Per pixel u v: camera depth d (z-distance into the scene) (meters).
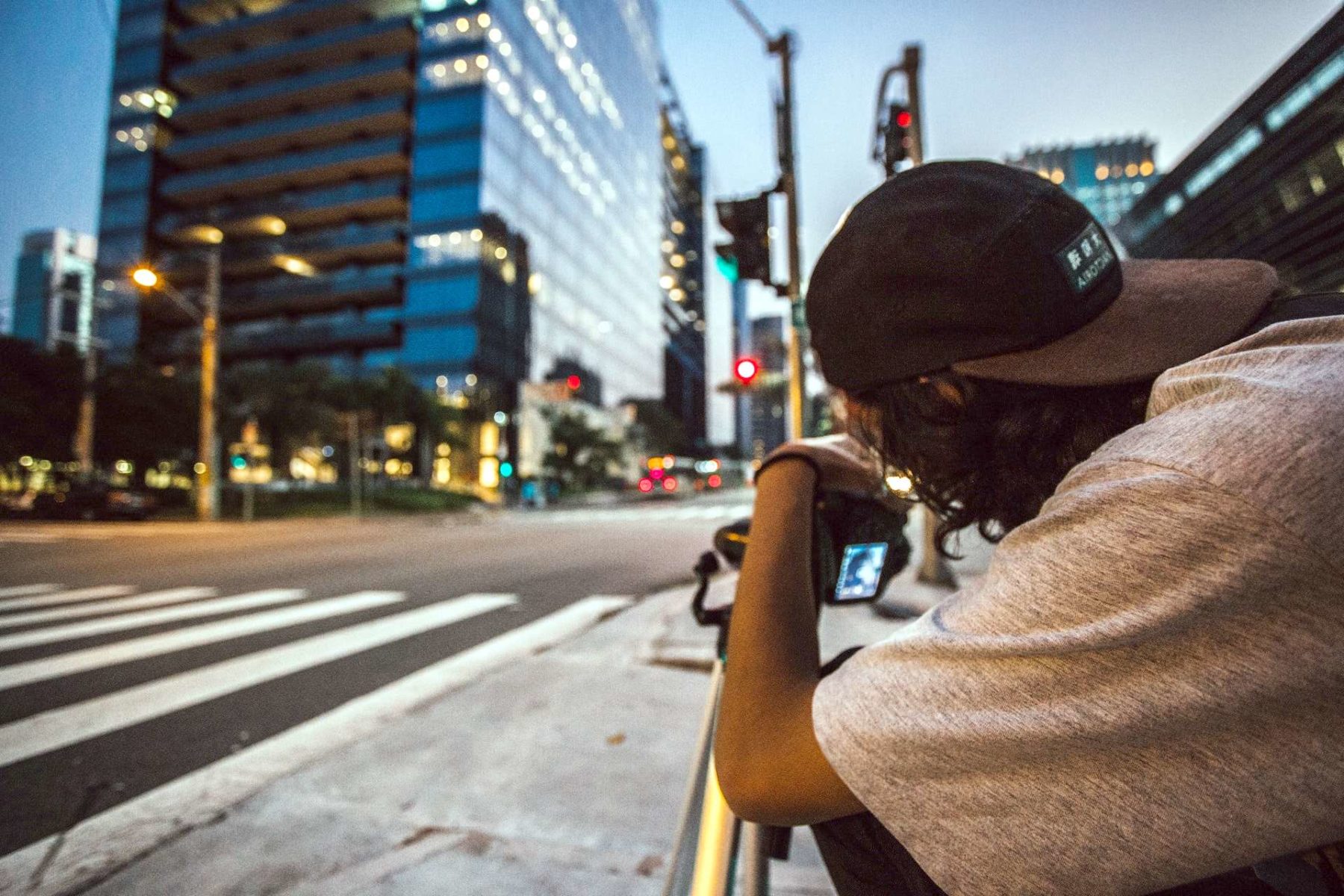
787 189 5.57
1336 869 0.44
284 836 2.07
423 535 16.98
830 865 0.62
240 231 58.88
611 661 4.16
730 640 0.55
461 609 6.27
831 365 0.57
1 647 4.79
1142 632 0.33
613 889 1.77
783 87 6.02
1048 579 0.37
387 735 2.89
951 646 0.38
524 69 54.34
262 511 28.98
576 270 61.91
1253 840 0.33
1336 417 0.34
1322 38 23.97
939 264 0.48
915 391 0.53
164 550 12.41
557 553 11.85
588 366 63.44
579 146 64.06
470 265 47.44
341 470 44.44
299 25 57.84
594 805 2.25
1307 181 25.28
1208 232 31.06
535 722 3.04
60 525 21.41
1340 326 0.39
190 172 61.81
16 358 26.92
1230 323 0.47
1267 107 26.86
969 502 0.55
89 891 1.82
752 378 6.40
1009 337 0.47
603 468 53.72
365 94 55.84
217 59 58.81
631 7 83.56
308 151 57.84
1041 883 0.36
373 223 56.16
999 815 0.37
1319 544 0.31
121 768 2.72
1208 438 0.36
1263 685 0.32
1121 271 0.52
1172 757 0.33
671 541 14.23
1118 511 0.36
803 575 0.59
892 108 6.06
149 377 30.52
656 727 2.99
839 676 0.45
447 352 46.97
